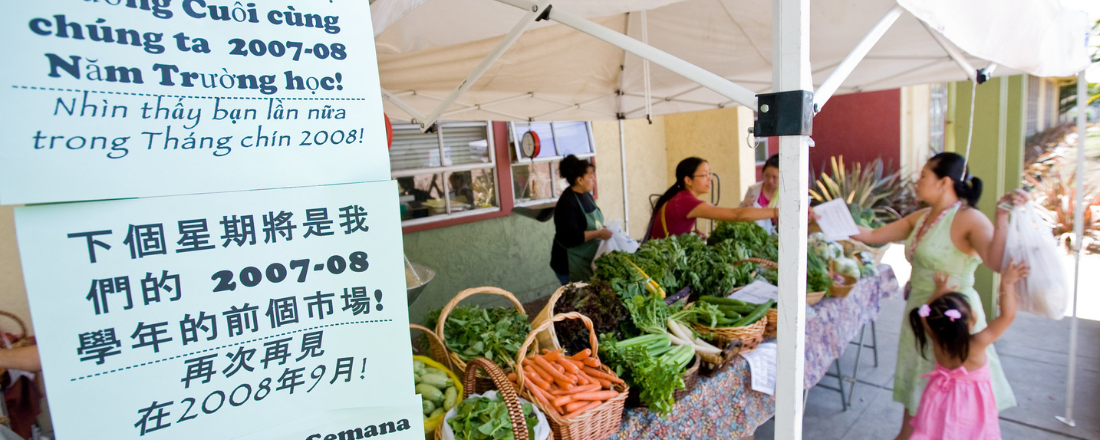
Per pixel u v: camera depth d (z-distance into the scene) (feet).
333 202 2.73
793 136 3.85
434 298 16.33
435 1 6.20
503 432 5.13
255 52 2.51
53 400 2.24
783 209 3.98
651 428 6.18
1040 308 7.80
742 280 9.61
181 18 2.36
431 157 16.05
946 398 8.04
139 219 2.35
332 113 2.71
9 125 2.07
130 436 2.42
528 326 7.48
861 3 8.95
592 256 12.67
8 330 5.87
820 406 11.56
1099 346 13.99
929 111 31.76
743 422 7.61
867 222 15.17
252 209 2.56
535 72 11.20
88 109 2.21
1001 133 14.90
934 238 8.39
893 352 14.15
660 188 23.82
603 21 10.35
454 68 9.89
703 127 22.66
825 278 9.47
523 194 18.65
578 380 5.83
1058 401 11.46
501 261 18.06
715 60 11.54
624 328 7.30
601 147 20.75
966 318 7.84
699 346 7.25
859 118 30.58
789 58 3.76
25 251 2.14
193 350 2.51
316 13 2.64
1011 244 7.68
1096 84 24.84
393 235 2.85
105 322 2.32
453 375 6.49
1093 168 23.84
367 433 2.92
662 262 8.96
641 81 12.98
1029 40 7.23
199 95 2.41
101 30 2.21
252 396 2.66
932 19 5.18
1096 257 21.56
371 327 2.86
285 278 2.67
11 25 2.06
